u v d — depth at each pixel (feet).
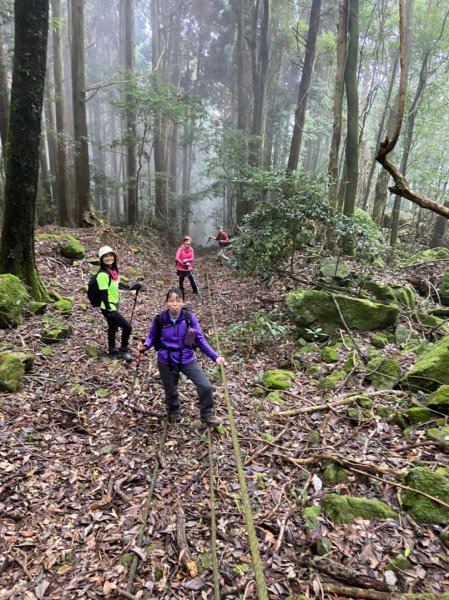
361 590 7.65
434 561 8.20
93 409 14.35
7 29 57.93
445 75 47.70
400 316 21.58
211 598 7.76
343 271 25.73
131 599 7.72
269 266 28.14
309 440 12.46
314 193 24.86
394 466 11.00
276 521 9.48
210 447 12.22
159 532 9.33
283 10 62.49
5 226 21.61
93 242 40.24
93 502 10.23
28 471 11.09
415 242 49.14
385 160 7.80
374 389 15.15
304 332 21.02
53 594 7.86
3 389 14.30
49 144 65.41
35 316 20.74
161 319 13.19
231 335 22.36
